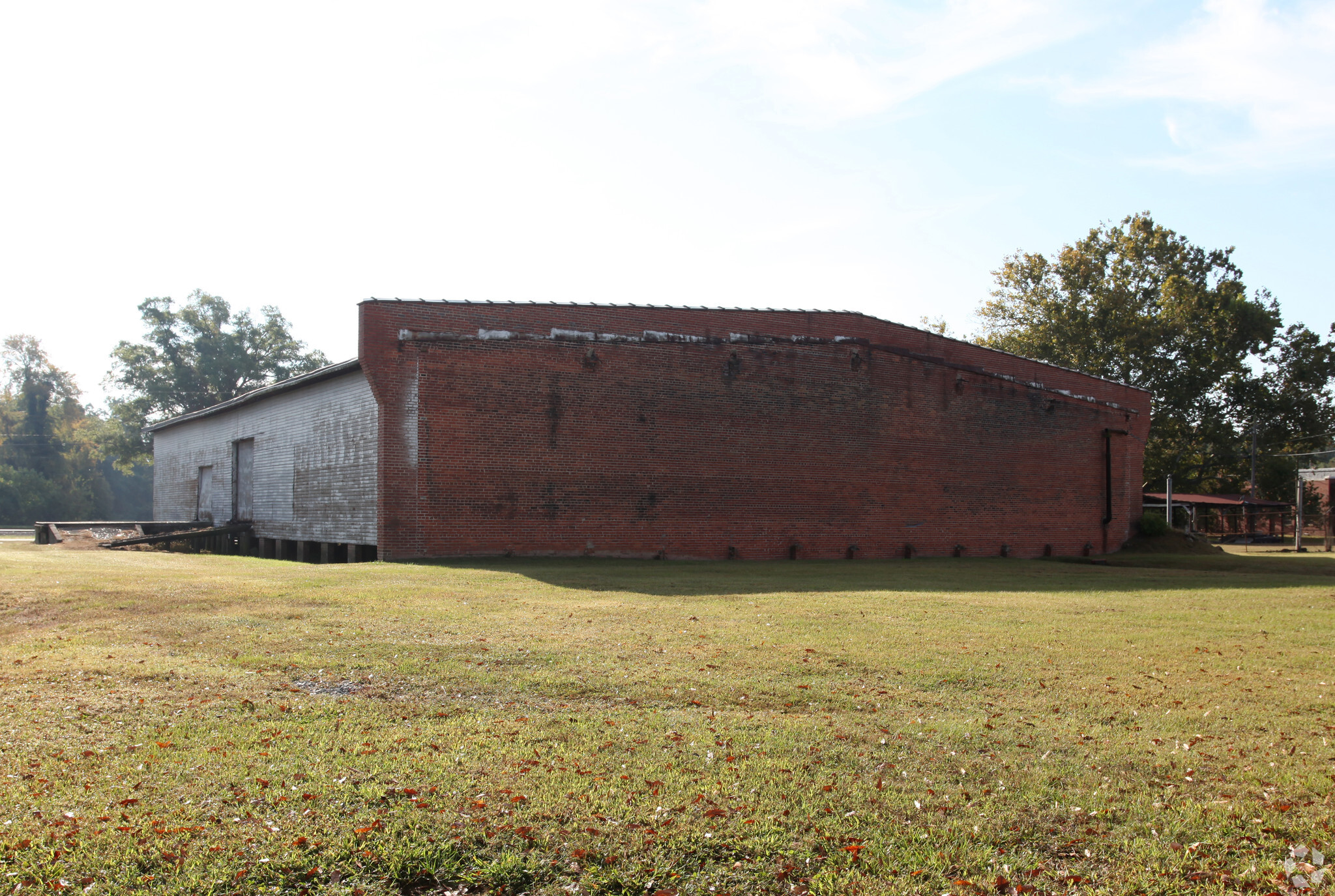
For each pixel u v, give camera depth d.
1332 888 4.52
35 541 30.53
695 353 23.42
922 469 25.91
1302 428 57.97
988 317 59.53
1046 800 5.64
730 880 4.58
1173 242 56.69
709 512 23.25
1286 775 6.06
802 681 8.55
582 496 22.20
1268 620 12.63
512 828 5.05
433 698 7.86
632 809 5.36
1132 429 30.91
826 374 24.80
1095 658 9.76
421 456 21.09
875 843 4.98
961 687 8.48
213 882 4.44
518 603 13.19
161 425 39.09
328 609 12.34
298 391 26.88
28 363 81.12
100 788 5.60
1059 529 28.06
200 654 9.48
